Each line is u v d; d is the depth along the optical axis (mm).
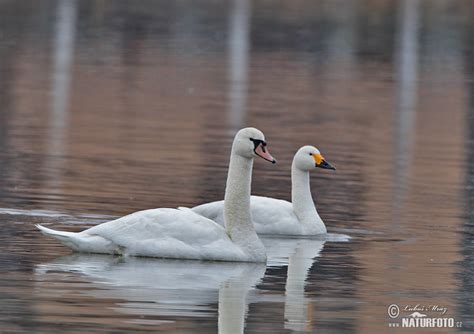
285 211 17375
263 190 20828
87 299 12664
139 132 27156
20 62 40656
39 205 18016
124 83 36656
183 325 11828
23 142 25000
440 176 23031
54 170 21531
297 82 38938
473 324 12367
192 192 19859
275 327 11930
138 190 19812
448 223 18062
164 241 14836
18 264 14180
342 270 14672
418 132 29500
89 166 22203
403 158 25219
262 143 14977
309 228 17250
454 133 29641
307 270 14617
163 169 22188
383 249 16047
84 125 28000
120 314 12125
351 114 32156
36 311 12102
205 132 27578
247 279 13977
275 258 15391
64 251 15047
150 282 13586
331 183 21641
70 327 11578
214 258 14852
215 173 22000
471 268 14891
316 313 12516
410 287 13812
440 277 14359
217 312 12383
